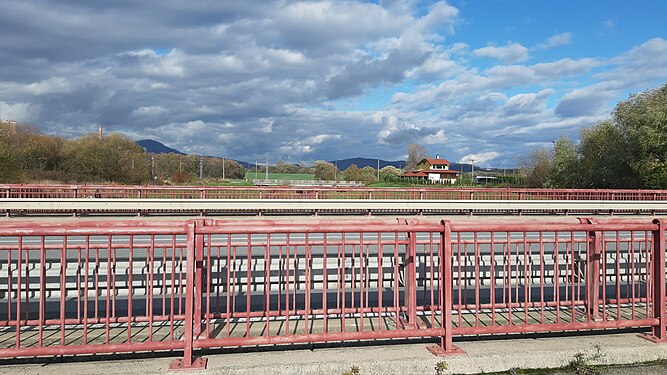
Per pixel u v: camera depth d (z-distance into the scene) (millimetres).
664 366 5137
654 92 44031
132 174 57469
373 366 4770
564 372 4984
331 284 6906
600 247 6172
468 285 7168
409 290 5805
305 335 4910
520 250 8383
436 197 25578
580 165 51188
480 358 4934
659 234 5590
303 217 22406
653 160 39125
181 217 21562
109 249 4867
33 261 6477
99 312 7109
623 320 5512
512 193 26547
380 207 23609
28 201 20297
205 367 4621
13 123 57000
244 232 4930
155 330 5828
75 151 58875
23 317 6793
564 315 6586
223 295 6625
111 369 4586
